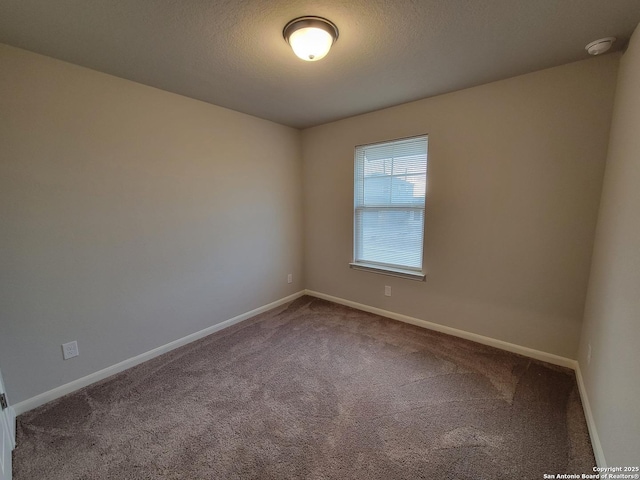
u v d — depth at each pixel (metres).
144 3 1.29
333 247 3.58
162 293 2.46
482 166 2.39
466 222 2.53
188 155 2.55
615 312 1.38
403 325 2.98
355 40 1.63
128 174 2.19
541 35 1.60
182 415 1.75
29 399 1.83
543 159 2.13
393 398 1.88
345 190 3.36
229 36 1.58
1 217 1.68
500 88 2.23
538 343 2.30
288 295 3.74
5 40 1.60
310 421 1.69
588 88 1.92
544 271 2.22
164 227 2.43
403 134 2.78
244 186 3.06
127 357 2.28
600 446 1.39
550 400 1.83
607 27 1.51
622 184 1.47
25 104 1.72
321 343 2.63
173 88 2.31
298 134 3.65
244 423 1.68
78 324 2.01
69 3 1.29
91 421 1.71
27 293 1.79
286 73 2.04
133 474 1.37
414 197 2.86
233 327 3.00
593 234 2.00
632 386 1.10
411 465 1.40
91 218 2.02
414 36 1.60
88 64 1.89
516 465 1.39
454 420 1.68
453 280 2.67
